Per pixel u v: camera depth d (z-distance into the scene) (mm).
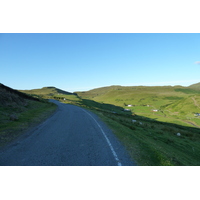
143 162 6500
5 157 6594
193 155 16062
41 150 7484
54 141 9180
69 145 8406
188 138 24469
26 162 6133
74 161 6230
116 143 9086
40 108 29125
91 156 6758
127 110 146125
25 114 19766
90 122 17078
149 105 195000
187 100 169625
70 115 22734
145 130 22750
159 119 89875
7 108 20672
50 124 14922
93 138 10102
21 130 11766
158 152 8062
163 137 20344
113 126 15695
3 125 12633
